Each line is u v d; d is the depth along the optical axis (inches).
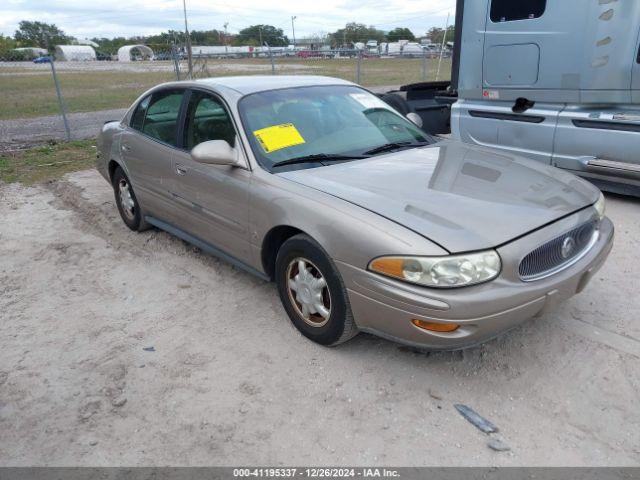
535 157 250.4
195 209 162.9
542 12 229.6
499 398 112.0
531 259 109.2
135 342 137.7
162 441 104.0
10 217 241.4
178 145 169.2
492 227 108.0
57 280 176.6
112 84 941.2
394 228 107.6
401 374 120.1
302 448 100.9
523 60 242.2
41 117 592.1
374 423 106.3
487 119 267.0
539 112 242.4
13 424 110.4
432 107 350.9
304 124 151.6
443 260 101.0
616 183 225.8
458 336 103.5
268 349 131.3
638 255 176.6
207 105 160.1
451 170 136.0
